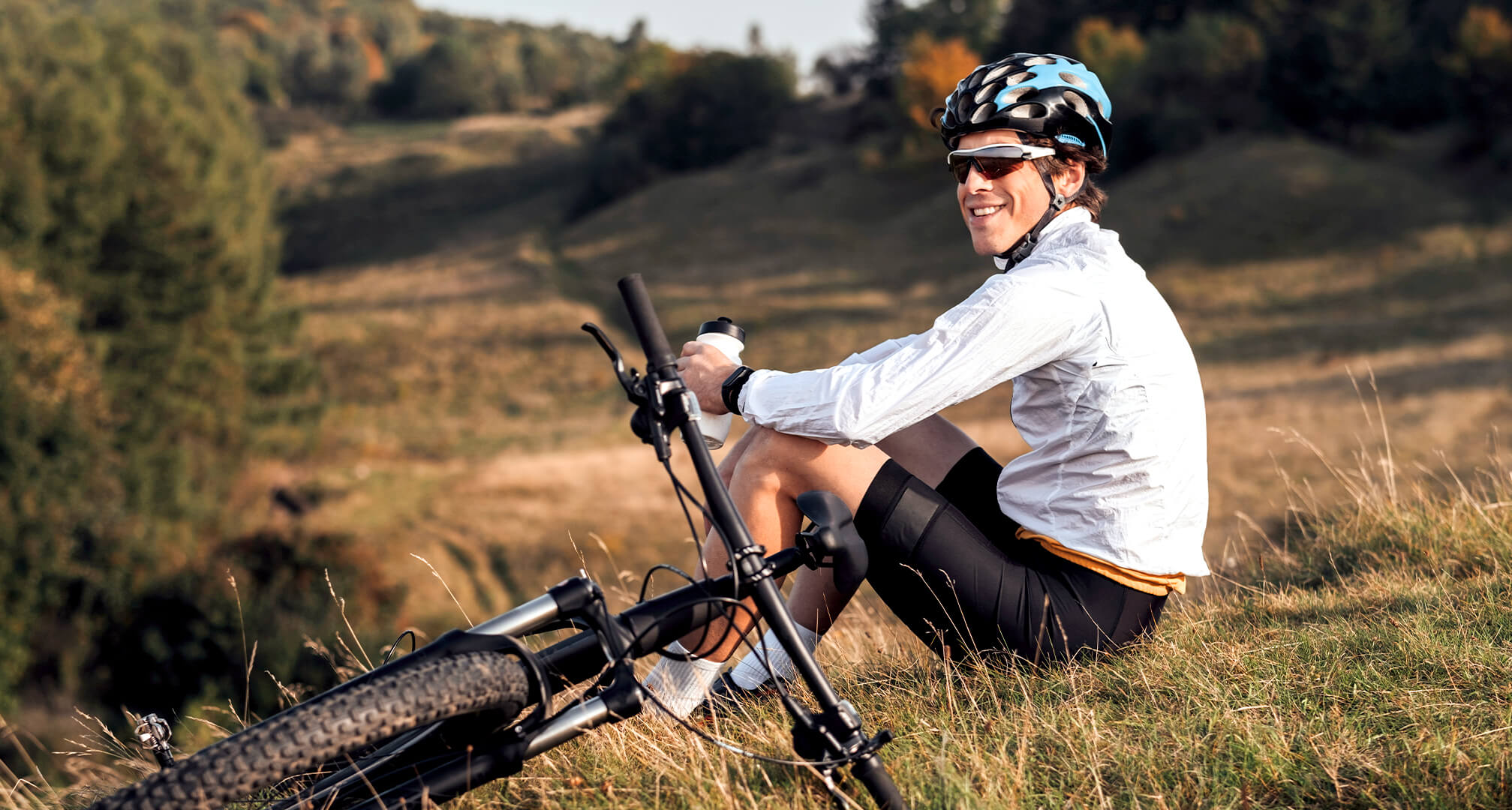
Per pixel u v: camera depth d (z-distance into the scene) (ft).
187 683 57.88
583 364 168.55
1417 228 169.68
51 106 89.86
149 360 92.84
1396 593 9.29
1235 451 84.33
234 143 128.57
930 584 6.91
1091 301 6.71
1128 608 7.04
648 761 6.70
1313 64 210.38
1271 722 6.49
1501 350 118.52
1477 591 9.01
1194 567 7.07
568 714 5.47
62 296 86.33
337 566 79.92
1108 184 213.05
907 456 7.75
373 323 191.62
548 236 256.93
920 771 6.18
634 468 115.85
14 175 85.25
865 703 7.63
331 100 483.92
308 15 565.53
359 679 5.14
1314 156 196.03
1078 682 7.01
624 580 10.70
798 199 249.75
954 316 6.63
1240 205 183.83
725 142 297.74
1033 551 7.18
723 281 207.92
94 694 61.00
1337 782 5.68
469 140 358.43
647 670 10.09
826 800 5.95
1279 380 118.52
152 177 96.48
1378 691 6.81
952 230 215.72
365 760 5.74
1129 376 6.75
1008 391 122.72
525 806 6.49
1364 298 151.53
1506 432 80.69
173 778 4.58
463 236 262.67
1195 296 161.27
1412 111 208.85
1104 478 6.88
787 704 5.64
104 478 73.92
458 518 100.27
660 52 353.31
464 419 145.79
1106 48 250.98
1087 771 6.15
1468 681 6.86
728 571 6.15
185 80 129.70
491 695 5.15
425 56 497.87
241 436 104.06
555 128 383.24
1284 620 8.91
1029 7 310.04
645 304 5.76
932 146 245.24
